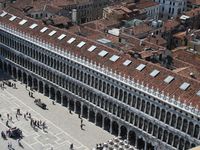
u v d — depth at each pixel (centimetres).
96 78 11838
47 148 11106
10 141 11275
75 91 12638
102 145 11038
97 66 11681
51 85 13362
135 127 11162
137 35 15112
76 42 12744
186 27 17612
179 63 12044
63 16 16238
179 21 17825
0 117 12306
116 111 11569
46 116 12550
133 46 13088
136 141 11281
